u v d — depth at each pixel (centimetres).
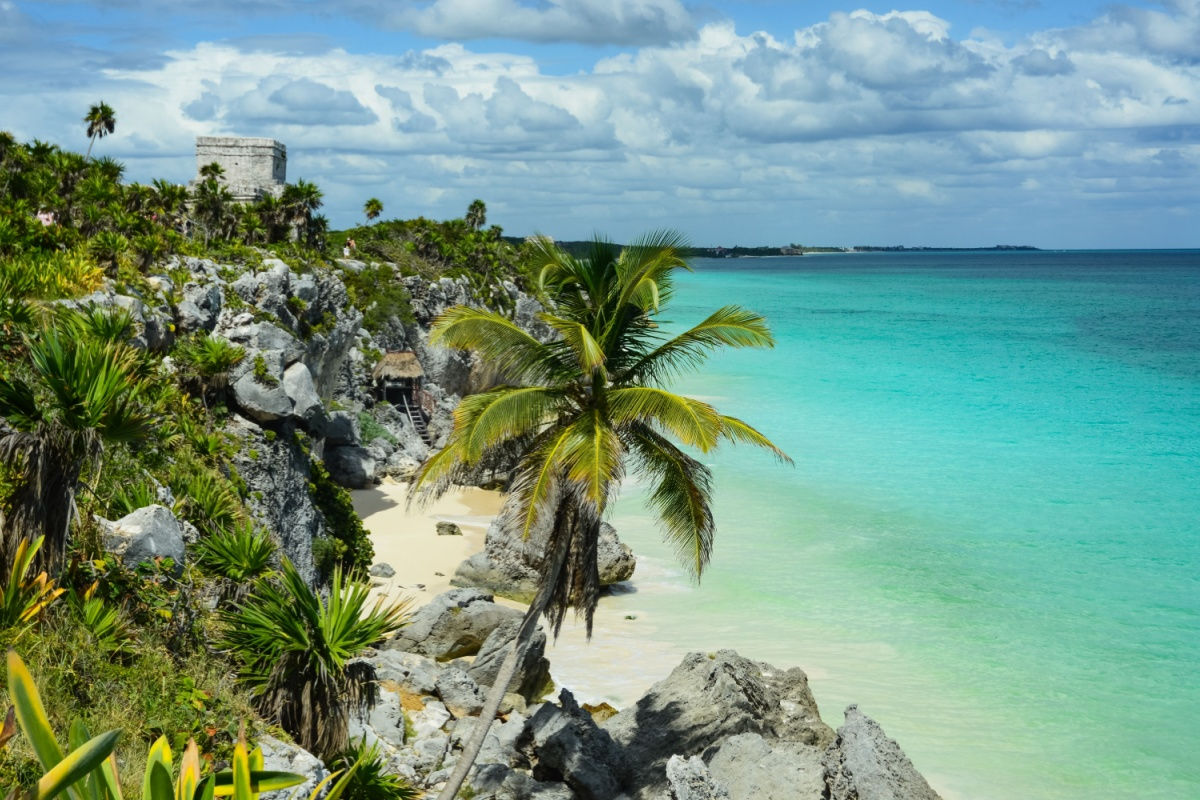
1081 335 13312
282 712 1647
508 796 1933
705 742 2092
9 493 1477
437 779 1970
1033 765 2444
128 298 3008
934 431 6812
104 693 1444
